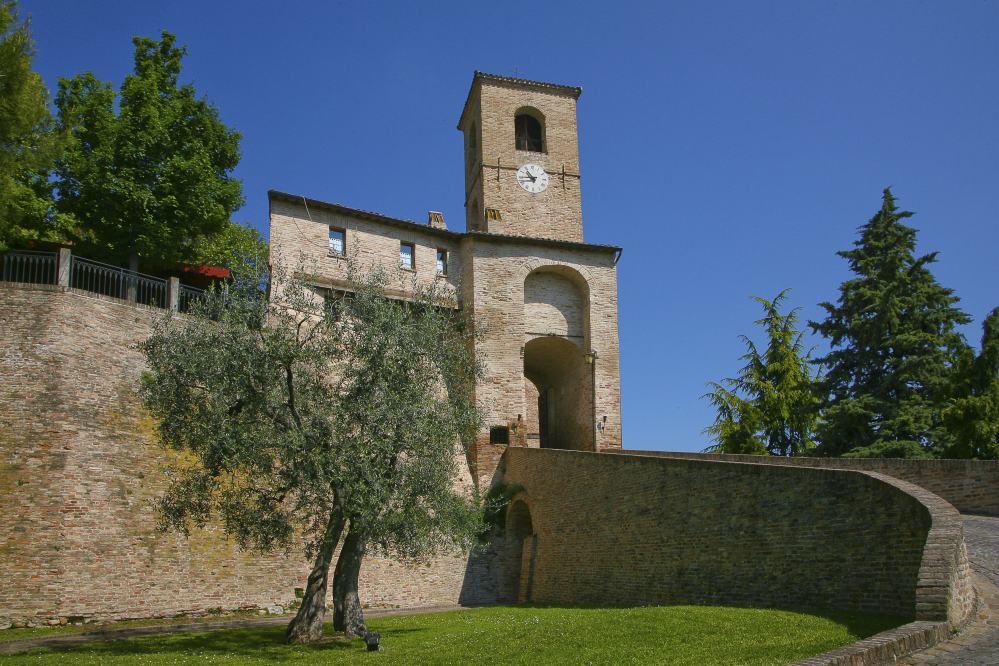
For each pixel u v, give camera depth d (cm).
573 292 4062
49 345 2361
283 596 2539
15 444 2223
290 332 1864
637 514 2266
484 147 4400
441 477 1878
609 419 3853
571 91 4675
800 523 1652
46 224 2872
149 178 2978
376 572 2862
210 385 1766
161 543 2353
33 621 2069
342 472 1675
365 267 3547
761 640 1238
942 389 3334
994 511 1969
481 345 3672
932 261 3922
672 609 1620
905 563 1370
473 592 3094
